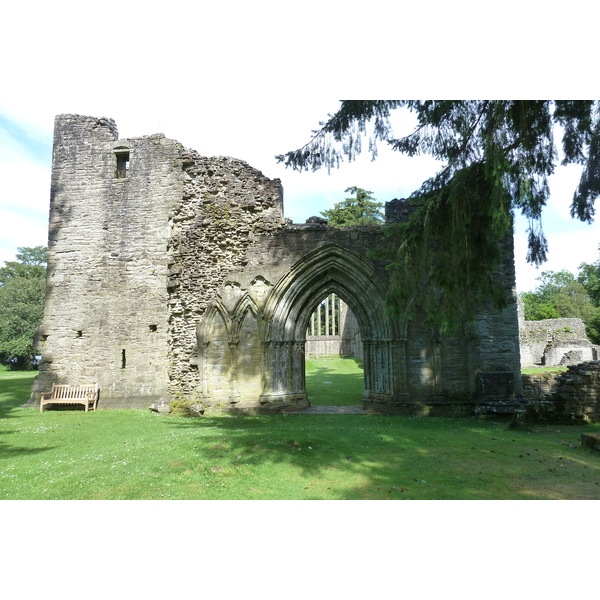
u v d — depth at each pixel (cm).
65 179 1562
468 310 770
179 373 1373
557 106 660
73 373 1455
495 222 624
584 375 1125
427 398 1280
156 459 708
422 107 816
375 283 1342
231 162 1462
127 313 1473
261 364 1358
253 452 755
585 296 5994
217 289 1392
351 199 4347
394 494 563
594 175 778
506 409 1180
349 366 3097
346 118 849
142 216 1514
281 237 1397
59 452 808
